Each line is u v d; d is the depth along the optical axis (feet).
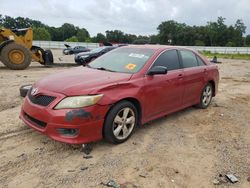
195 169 13.78
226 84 38.81
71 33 353.31
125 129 15.98
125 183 12.31
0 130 17.15
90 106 14.06
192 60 21.74
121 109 15.37
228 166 14.20
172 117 21.24
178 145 16.31
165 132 18.15
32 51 52.70
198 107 23.75
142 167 13.66
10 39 48.26
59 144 15.49
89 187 11.90
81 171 13.03
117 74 16.62
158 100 17.93
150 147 15.81
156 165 13.92
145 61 17.75
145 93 16.76
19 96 25.58
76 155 14.43
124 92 15.47
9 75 39.75
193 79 21.07
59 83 15.10
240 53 176.04
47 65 54.24
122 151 15.14
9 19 227.81
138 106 16.70
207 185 12.52
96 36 323.16
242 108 25.17
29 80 35.29
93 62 19.86
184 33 356.38
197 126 19.63
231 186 12.54
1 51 46.37
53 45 173.99
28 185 11.87
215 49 181.88
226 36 353.72
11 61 46.83
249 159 15.06
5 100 24.03
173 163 14.21
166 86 18.30
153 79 17.33
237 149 16.21
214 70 24.04
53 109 13.99
